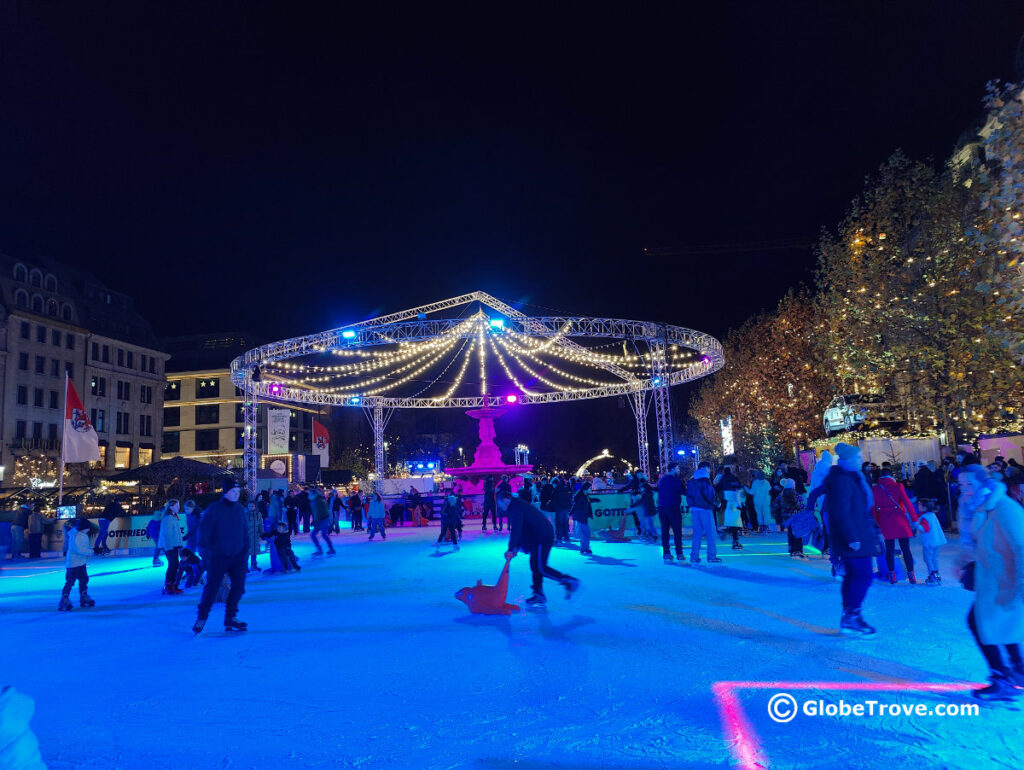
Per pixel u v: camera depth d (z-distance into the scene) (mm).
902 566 9867
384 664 5898
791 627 6723
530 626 7266
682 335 31062
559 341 34250
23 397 49719
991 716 4164
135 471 26578
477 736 4113
